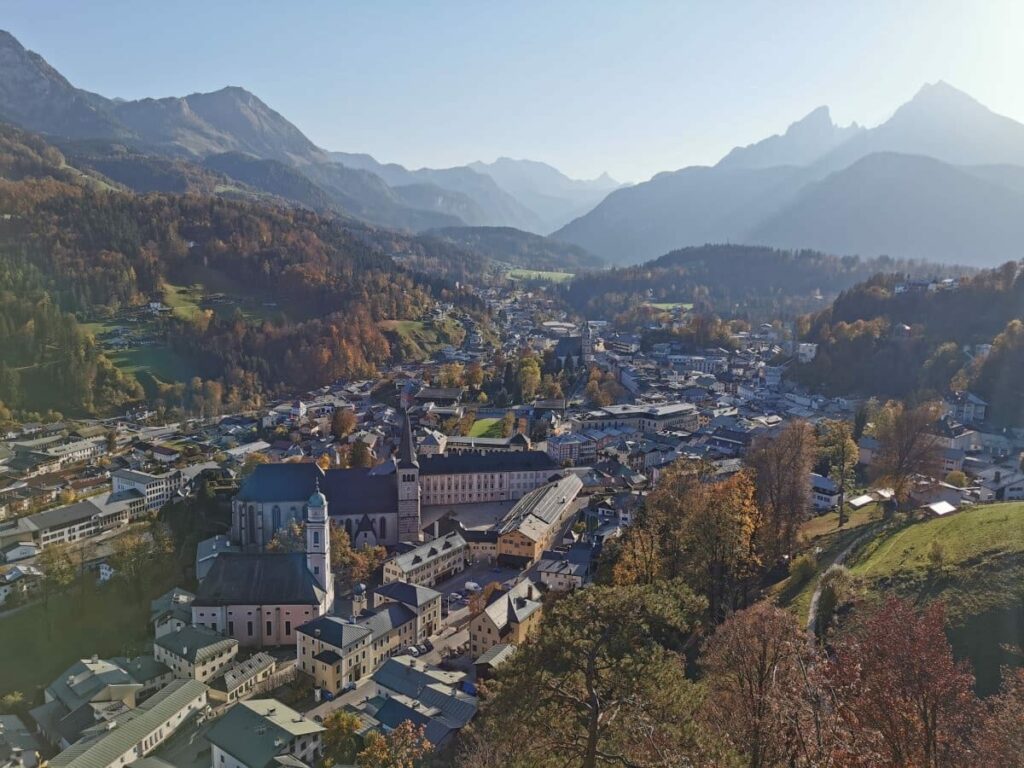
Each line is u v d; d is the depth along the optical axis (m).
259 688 132.38
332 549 175.38
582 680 50.25
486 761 61.31
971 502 157.38
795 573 123.44
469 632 143.00
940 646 54.03
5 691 143.75
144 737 114.50
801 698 50.06
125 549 179.50
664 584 58.53
